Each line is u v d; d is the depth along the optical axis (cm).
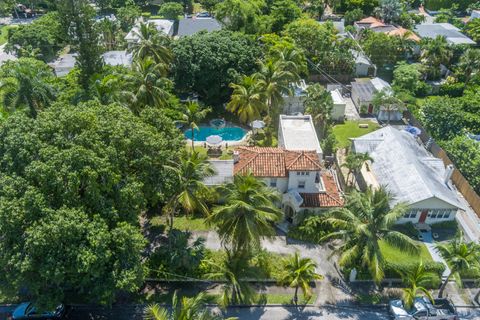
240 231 3519
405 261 4291
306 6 12238
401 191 4831
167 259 4047
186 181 3897
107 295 3184
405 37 8775
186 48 6781
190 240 4469
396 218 3541
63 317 3666
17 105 4894
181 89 6969
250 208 3375
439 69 8481
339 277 4141
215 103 7212
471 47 9119
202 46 6794
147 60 5634
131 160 3700
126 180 3578
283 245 4478
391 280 4059
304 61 7556
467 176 5438
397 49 8688
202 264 4059
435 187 4800
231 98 6450
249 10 8912
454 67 8438
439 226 4806
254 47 7188
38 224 3075
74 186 3184
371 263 3516
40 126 3506
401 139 5600
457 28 10669
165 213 4891
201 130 6731
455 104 6544
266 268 4081
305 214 4628
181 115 5944
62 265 3047
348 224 3694
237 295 3841
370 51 8581
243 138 6556
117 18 10919
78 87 5684
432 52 8350
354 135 6644
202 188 3922
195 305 2950
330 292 3988
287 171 4675
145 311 3762
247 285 3559
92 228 3161
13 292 3272
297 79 6800
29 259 3011
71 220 3100
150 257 4144
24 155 3294
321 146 5959
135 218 3616
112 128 3644
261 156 4853
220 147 6159
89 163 3284
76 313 3750
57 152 3284
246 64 6900
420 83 8038
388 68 8612
